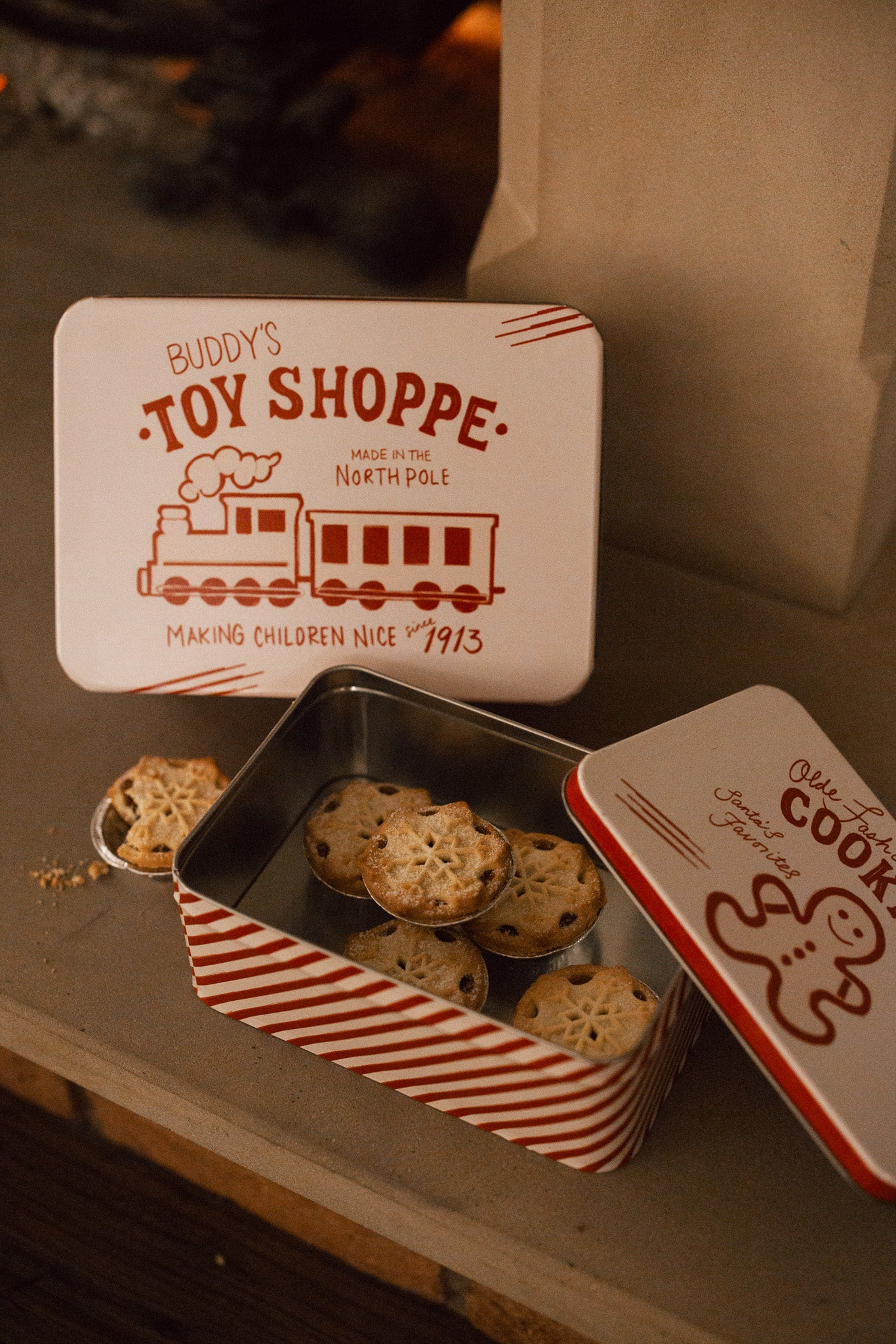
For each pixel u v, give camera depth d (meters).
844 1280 0.84
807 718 0.90
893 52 0.92
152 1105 0.90
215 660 0.98
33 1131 1.09
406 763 0.98
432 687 0.99
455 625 0.98
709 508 1.12
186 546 0.97
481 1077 0.84
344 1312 1.02
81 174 1.56
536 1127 0.85
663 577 1.15
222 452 0.96
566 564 0.97
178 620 0.98
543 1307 0.86
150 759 0.98
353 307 0.94
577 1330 0.86
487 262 1.10
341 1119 0.88
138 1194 1.06
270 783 0.93
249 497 0.96
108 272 1.40
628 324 1.07
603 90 0.99
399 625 0.98
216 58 1.49
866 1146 0.78
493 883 0.89
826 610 1.13
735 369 1.05
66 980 0.93
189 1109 0.89
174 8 1.65
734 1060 0.91
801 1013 0.81
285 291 1.40
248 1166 0.90
